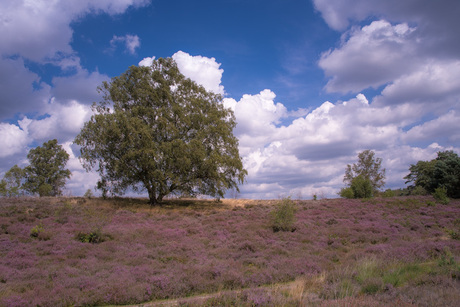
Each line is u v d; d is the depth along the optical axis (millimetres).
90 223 20266
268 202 37062
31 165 49625
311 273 10203
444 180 36875
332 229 19391
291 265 11172
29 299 7691
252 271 10797
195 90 33875
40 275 10016
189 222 22250
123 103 32250
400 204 30469
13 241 14836
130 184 31203
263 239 16688
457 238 15859
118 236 16641
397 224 20406
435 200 31781
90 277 9680
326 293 7641
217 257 13281
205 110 33844
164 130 30250
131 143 28594
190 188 31281
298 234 17812
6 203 26188
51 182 50594
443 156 45719
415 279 8602
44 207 24781
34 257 12359
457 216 23125
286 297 7738
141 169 31422
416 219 22469
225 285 9195
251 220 23625
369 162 49844
